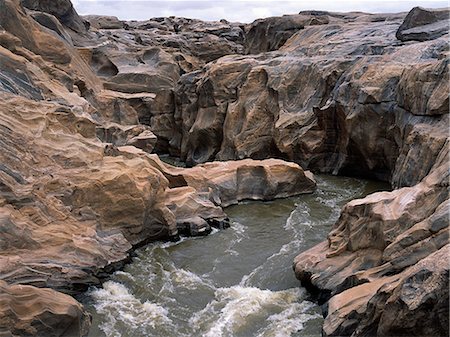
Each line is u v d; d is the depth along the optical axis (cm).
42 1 4494
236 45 6906
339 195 2825
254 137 3603
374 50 3466
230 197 2692
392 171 2886
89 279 1722
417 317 1042
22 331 1280
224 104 3838
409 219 1488
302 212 2550
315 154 3294
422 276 1070
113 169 2105
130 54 4894
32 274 1569
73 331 1376
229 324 1530
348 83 3073
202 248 2134
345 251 1647
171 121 4419
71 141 2166
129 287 1780
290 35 5091
